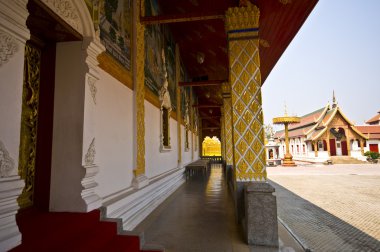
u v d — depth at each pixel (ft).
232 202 18.20
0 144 4.98
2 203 4.91
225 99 28.86
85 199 8.15
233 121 12.80
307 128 100.12
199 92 49.90
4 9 5.09
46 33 8.05
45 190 8.20
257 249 9.70
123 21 12.74
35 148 8.22
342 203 22.53
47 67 8.63
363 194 27.50
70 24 7.89
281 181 39.65
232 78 12.96
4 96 5.12
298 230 14.40
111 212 9.70
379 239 12.83
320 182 38.27
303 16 13.76
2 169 4.99
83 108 8.35
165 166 21.89
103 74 10.30
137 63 14.17
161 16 14.71
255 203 10.22
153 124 18.33
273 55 19.21
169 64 25.26
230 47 13.14
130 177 13.06
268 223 10.06
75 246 6.41
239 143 12.71
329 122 88.38
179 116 29.91
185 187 25.64
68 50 8.63
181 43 29.09
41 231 6.37
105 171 10.25
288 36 16.11
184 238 10.87
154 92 18.86
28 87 8.03
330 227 15.02
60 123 8.39
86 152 8.41
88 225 7.85
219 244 10.19
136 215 12.69
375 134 98.22
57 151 8.32
